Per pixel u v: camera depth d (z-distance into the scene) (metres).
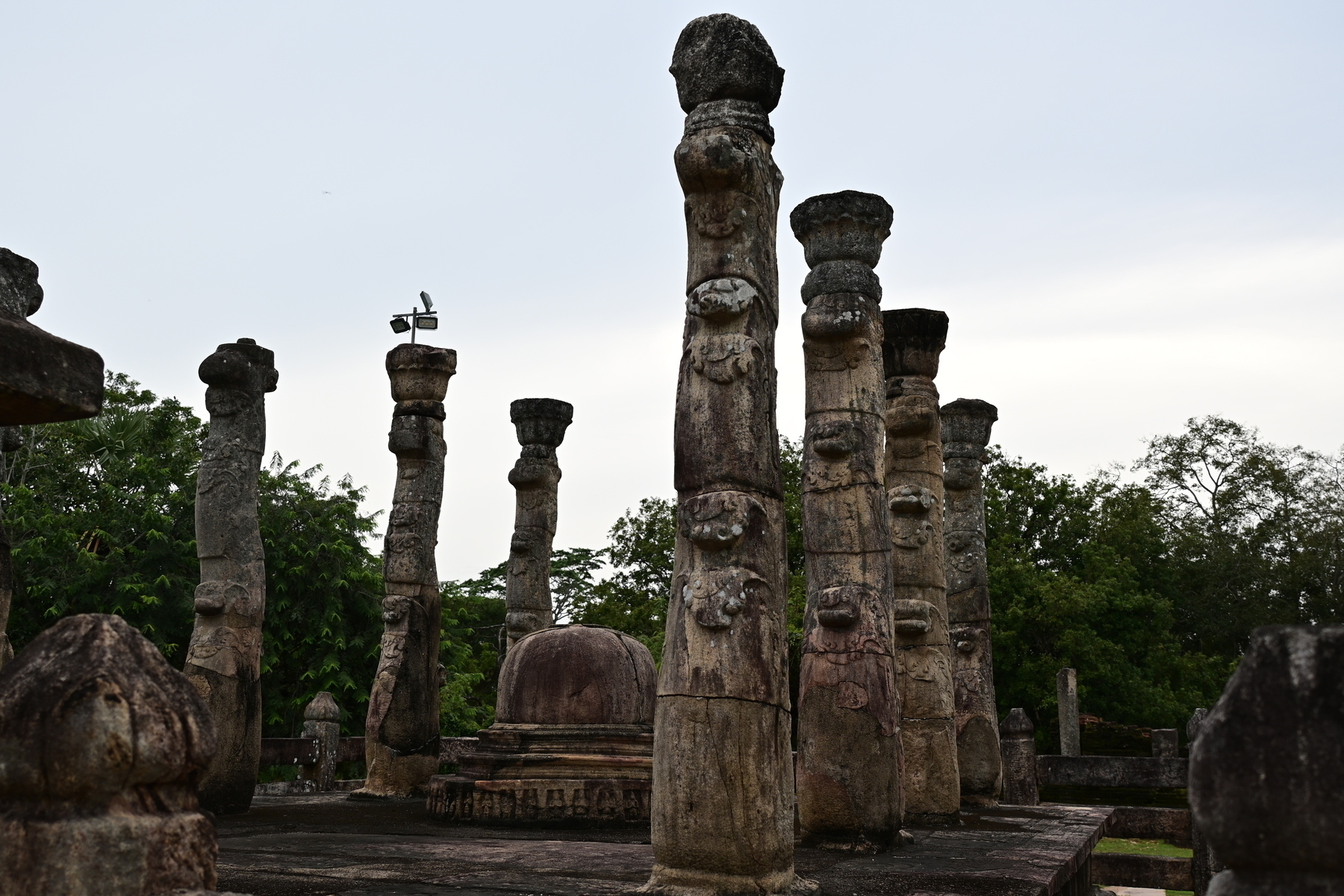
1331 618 40.06
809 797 8.76
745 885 5.83
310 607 25.20
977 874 7.23
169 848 3.30
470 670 33.31
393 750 13.73
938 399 12.51
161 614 22.91
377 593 26.31
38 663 3.36
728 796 5.89
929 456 12.23
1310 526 42.16
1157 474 45.56
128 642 3.48
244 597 11.59
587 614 33.03
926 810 11.07
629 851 8.19
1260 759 2.62
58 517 22.88
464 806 10.47
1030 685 29.36
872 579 9.20
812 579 9.41
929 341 12.43
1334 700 2.59
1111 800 19.16
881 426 9.66
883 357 12.05
